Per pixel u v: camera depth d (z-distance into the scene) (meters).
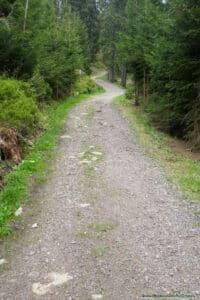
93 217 6.20
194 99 12.39
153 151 11.32
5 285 4.25
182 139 13.99
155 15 18.47
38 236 5.48
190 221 6.04
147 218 6.16
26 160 9.34
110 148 11.43
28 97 13.52
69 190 7.52
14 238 5.41
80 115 17.98
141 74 21.53
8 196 6.83
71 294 4.08
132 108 21.41
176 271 4.52
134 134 13.88
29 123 11.74
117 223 5.96
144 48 18.62
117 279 4.36
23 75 14.68
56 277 4.41
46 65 18.58
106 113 18.98
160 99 14.91
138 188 7.70
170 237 5.45
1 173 7.64
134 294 4.07
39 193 7.34
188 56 11.91
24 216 6.21
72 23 33.34
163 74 13.91
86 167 9.23
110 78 57.19
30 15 15.71
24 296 4.04
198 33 11.04
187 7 11.35
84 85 36.09
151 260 4.78
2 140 8.75
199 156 11.20
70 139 12.58
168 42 12.59
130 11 24.34
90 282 4.30
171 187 7.78
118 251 5.03
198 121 12.43
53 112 17.84
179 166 9.59
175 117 13.49
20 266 4.65
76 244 5.23
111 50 53.59
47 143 11.46
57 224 5.90
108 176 8.52
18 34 13.73
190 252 5.00
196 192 7.43
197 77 12.10
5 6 14.98
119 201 6.95
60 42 22.53
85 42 46.19
